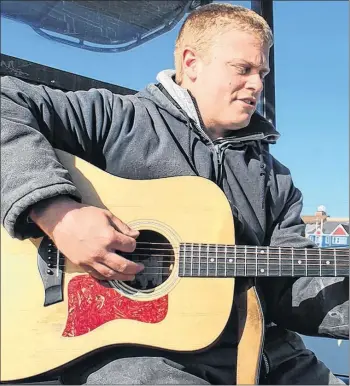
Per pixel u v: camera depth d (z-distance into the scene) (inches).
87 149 50.4
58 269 45.2
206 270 47.6
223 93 54.6
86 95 51.9
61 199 42.2
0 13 55.4
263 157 60.4
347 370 59.4
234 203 54.3
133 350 44.8
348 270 48.4
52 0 55.7
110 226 42.8
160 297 46.2
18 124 43.4
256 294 49.3
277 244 57.0
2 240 45.6
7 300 44.6
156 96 55.3
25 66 58.3
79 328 44.4
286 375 52.9
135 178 50.9
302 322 56.2
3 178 41.2
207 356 47.2
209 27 55.6
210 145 54.8
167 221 48.8
